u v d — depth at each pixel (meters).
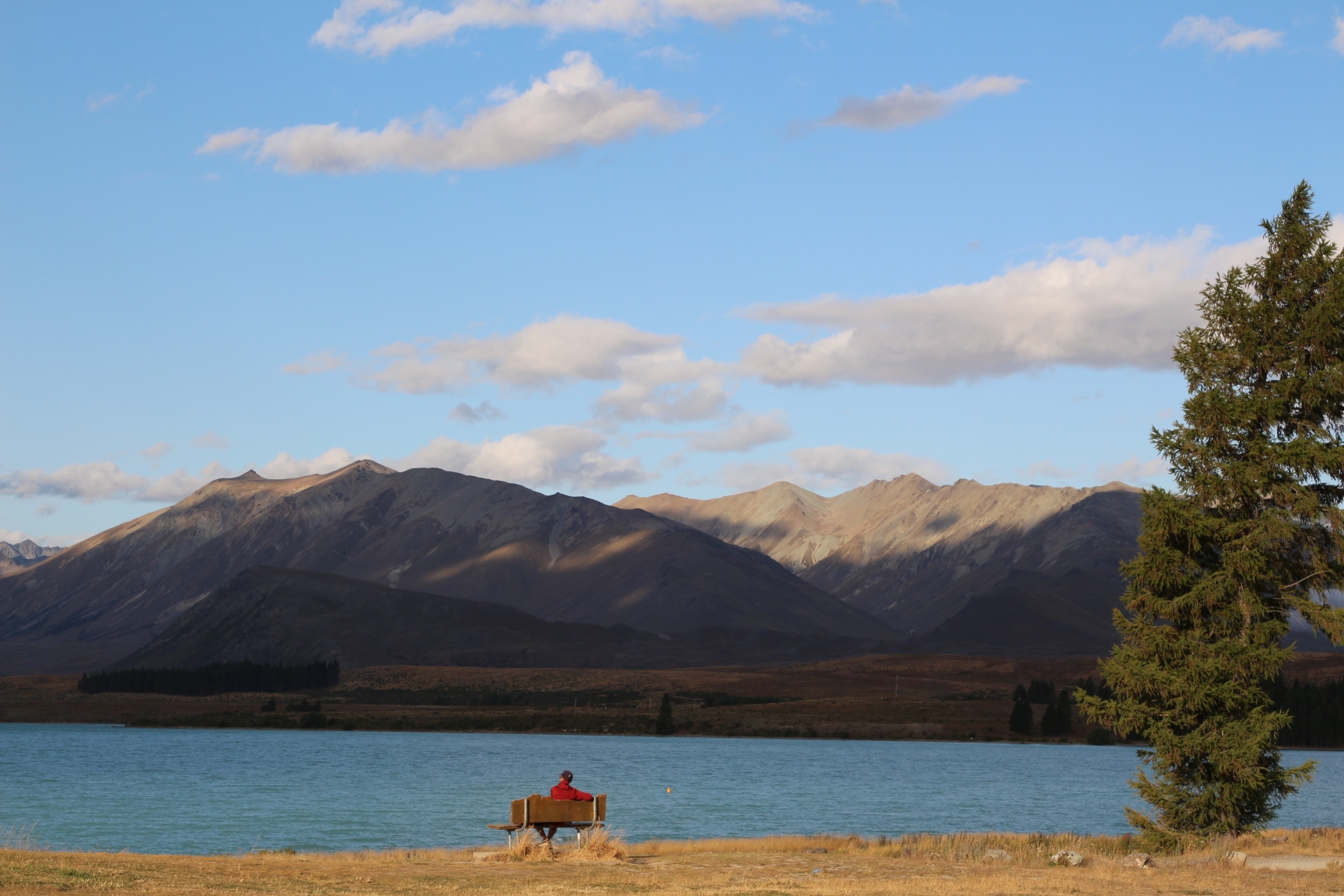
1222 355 39.62
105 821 70.69
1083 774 130.75
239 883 26.25
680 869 32.03
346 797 88.81
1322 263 39.25
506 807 81.88
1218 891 26.97
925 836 41.47
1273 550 38.72
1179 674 38.44
